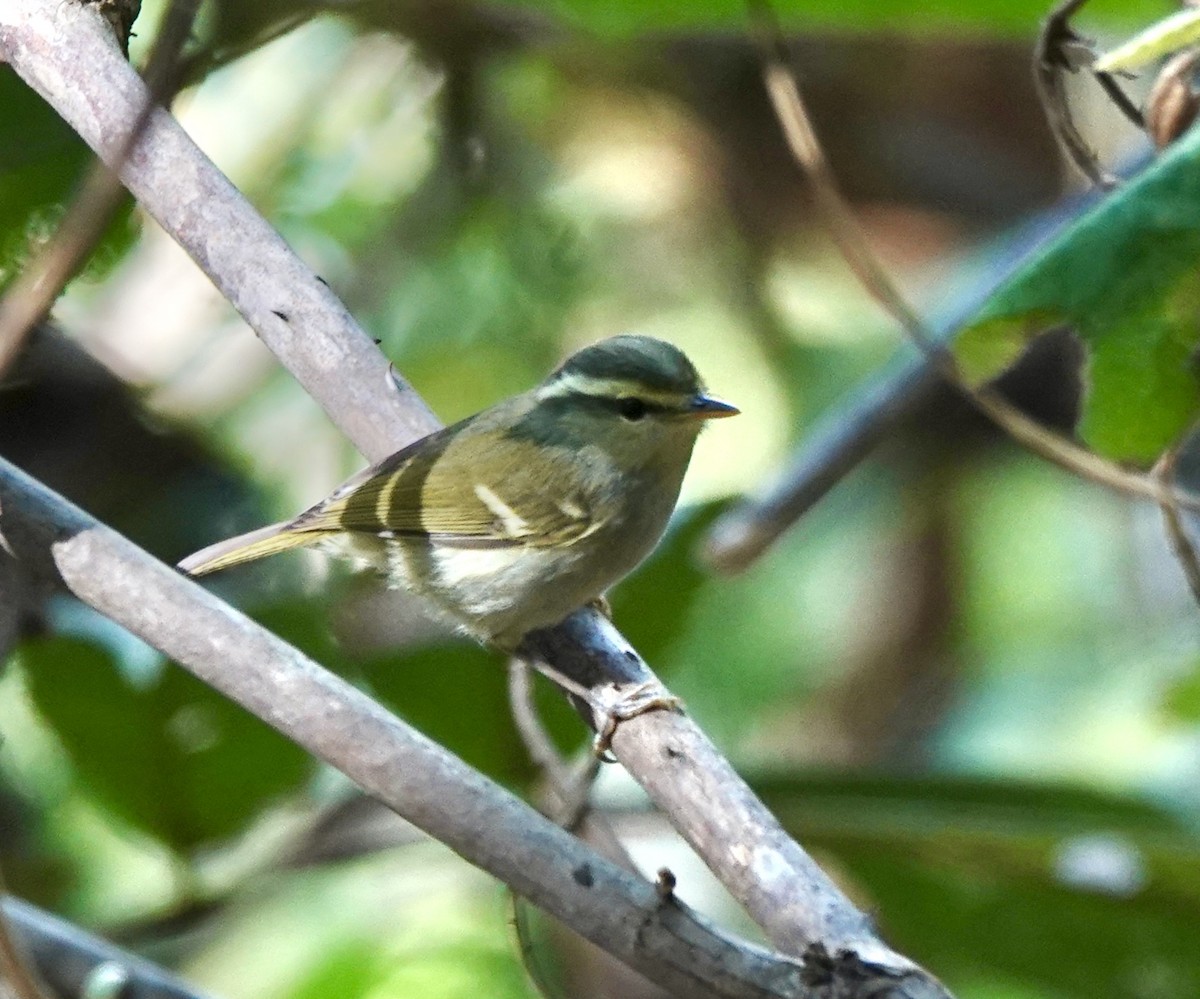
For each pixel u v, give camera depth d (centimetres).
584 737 950
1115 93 806
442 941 1059
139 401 1263
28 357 1120
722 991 546
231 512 1302
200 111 1436
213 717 929
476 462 1009
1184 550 749
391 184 1456
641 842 1317
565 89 1476
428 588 1014
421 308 1456
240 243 811
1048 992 973
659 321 1516
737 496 1024
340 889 1098
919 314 1357
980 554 1700
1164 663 1433
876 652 1653
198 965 1094
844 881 1090
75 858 1069
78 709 930
